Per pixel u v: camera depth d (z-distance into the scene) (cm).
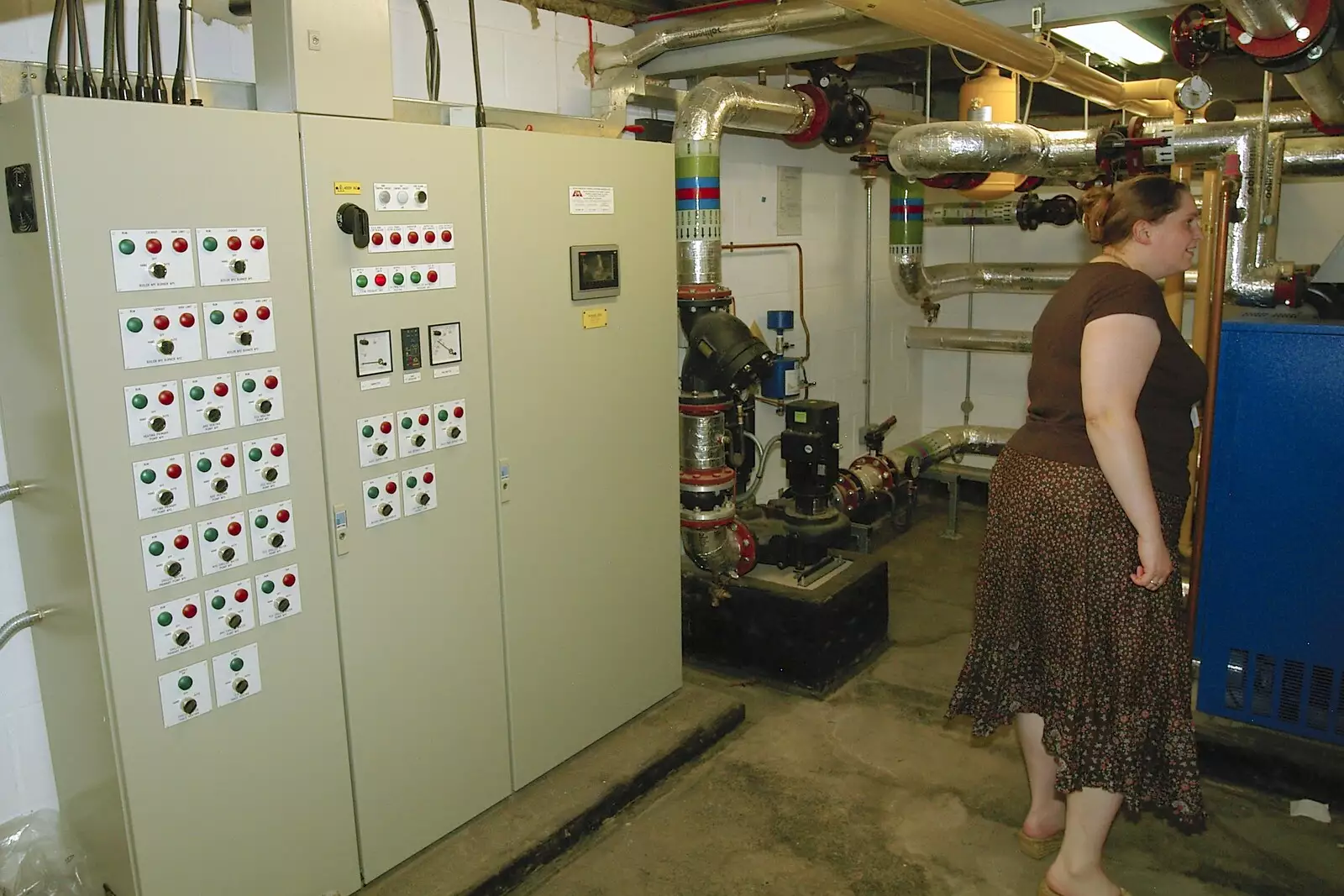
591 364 241
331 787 195
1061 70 295
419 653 208
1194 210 180
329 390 184
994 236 523
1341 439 229
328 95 178
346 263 183
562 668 245
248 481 173
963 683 205
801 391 441
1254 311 277
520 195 215
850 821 238
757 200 404
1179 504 184
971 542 457
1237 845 225
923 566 427
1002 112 362
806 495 327
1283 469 238
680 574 291
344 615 192
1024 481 187
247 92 185
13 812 196
